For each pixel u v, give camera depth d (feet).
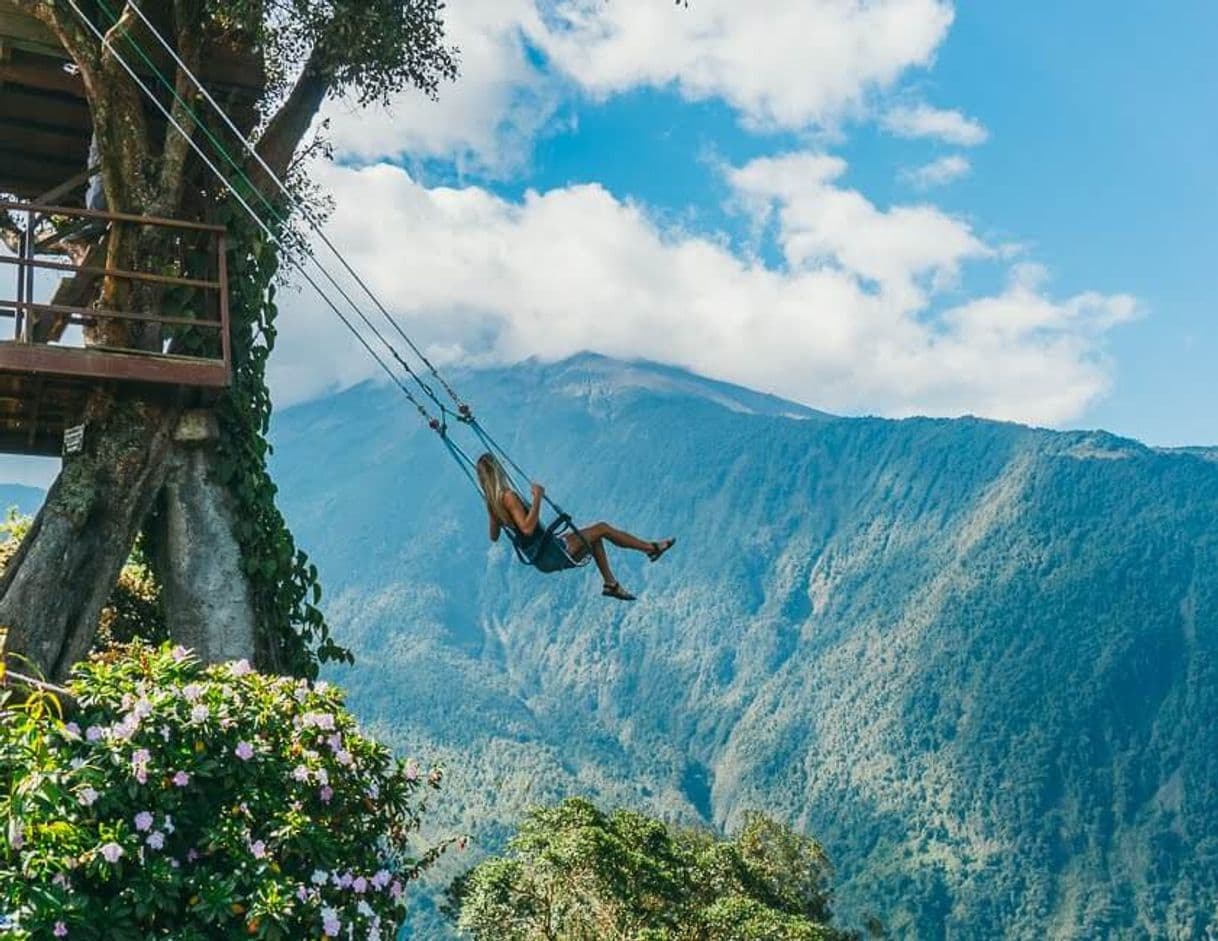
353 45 51.47
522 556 36.50
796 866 188.55
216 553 47.01
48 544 44.62
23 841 24.52
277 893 26.21
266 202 49.83
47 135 56.39
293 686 30.81
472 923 114.01
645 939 109.09
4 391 47.91
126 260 47.60
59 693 27.58
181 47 49.67
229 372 43.91
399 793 30.89
